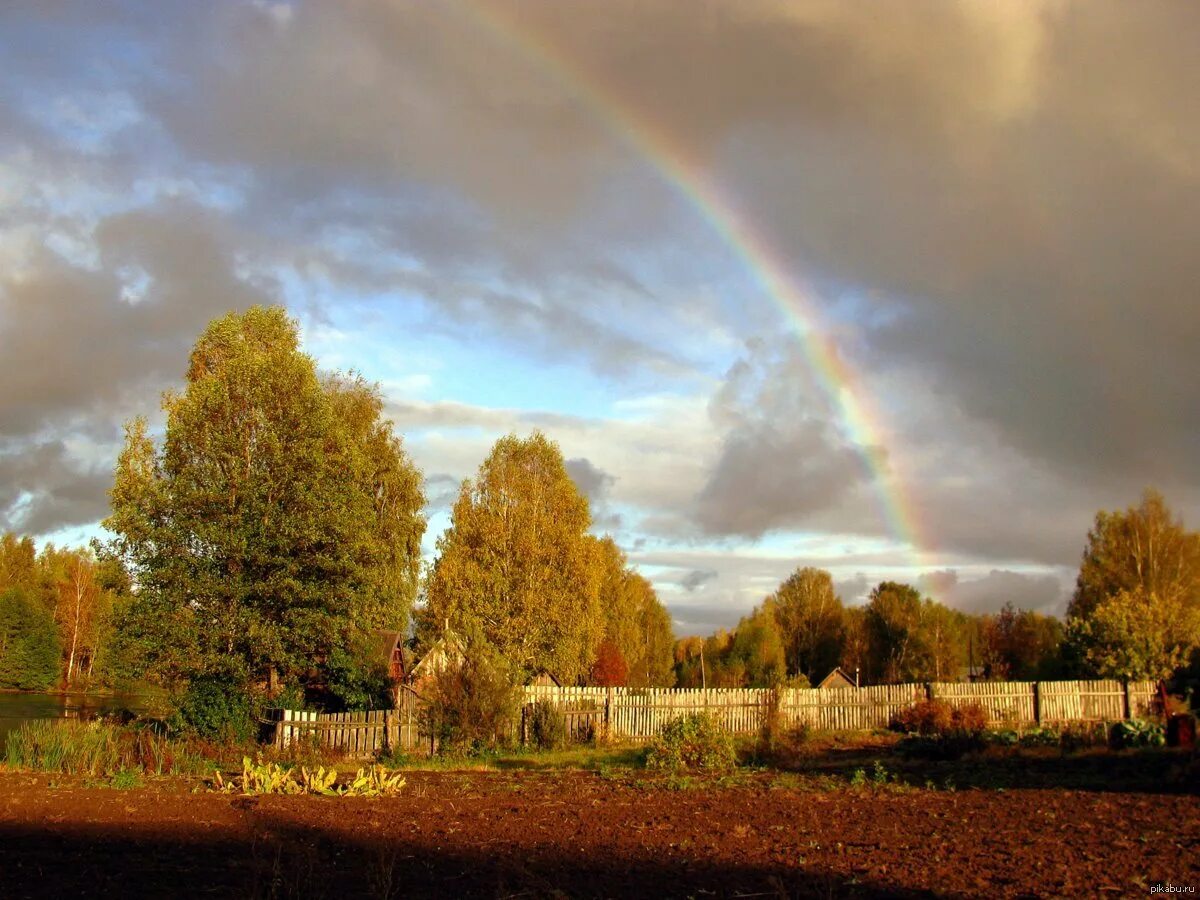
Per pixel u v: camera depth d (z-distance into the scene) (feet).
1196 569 178.50
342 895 26.22
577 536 124.77
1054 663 158.81
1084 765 65.31
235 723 75.66
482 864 31.12
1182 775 55.31
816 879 29.01
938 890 27.61
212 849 33.17
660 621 212.02
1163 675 116.16
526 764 72.43
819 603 241.96
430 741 77.00
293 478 80.69
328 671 86.74
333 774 52.65
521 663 115.96
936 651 187.11
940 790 53.01
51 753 62.18
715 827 39.04
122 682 85.05
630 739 93.45
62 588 209.15
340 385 122.93
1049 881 28.84
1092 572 183.93
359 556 84.79
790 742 74.02
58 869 29.19
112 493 91.66
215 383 84.64
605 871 30.14
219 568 80.43
